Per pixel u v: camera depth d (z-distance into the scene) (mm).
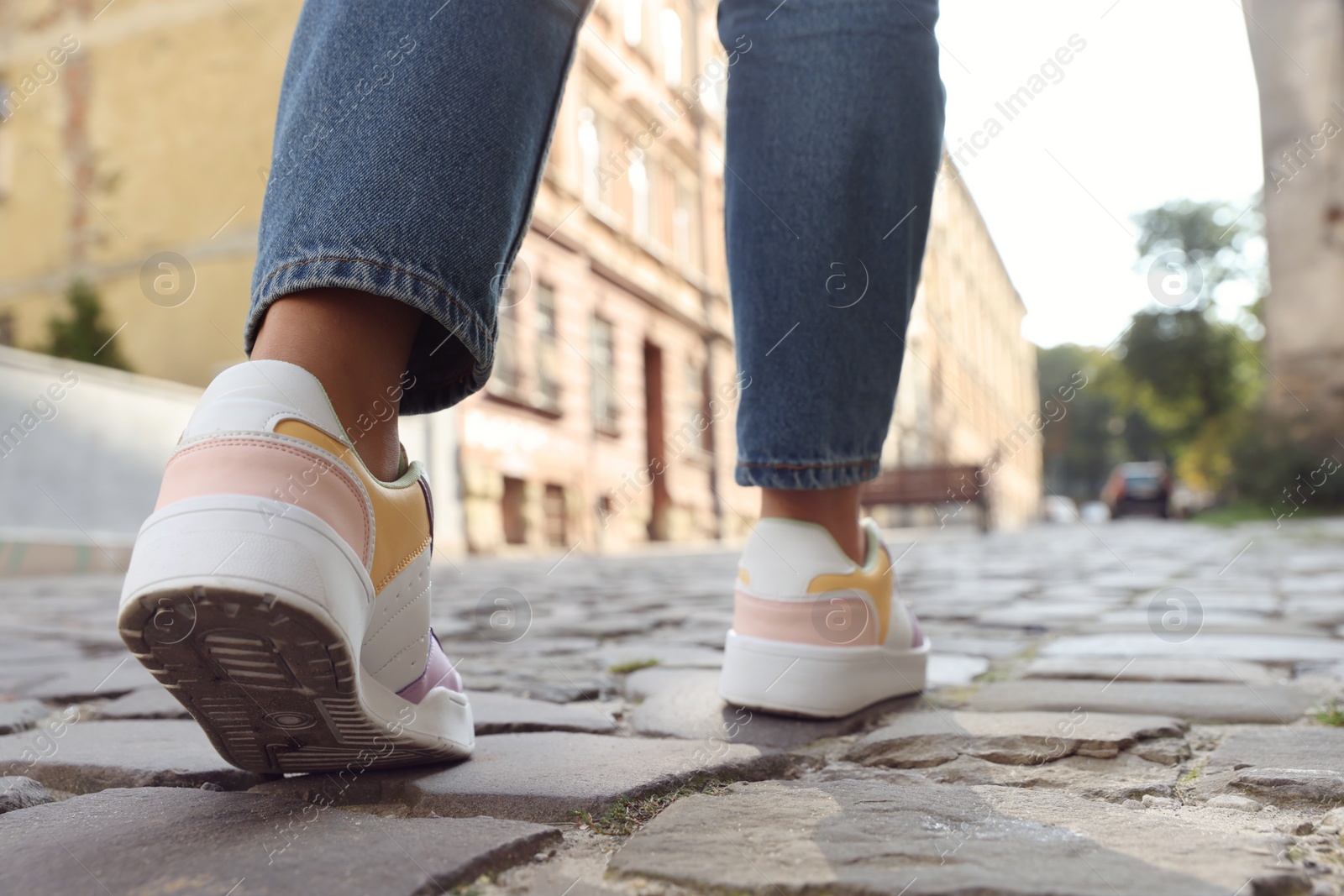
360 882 783
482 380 1060
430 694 1113
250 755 1062
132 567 872
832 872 817
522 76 994
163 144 12445
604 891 803
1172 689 1712
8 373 8320
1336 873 824
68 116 12656
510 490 12469
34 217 12664
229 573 839
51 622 3818
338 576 901
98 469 9055
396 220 930
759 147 1366
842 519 1502
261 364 935
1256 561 5809
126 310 12305
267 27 12258
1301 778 1099
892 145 1354
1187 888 766
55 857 838
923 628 2875
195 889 769
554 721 1511
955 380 26672
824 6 1331
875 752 1308
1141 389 37688
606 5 14594
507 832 900
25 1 12883
